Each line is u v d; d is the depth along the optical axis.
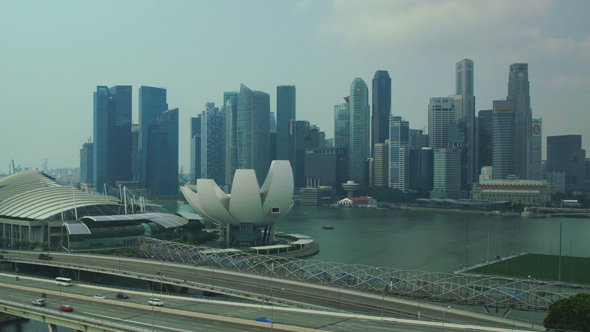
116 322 101.69
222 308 114.62
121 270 163.88
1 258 192.75
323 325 98.81
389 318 104.12
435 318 108.81
